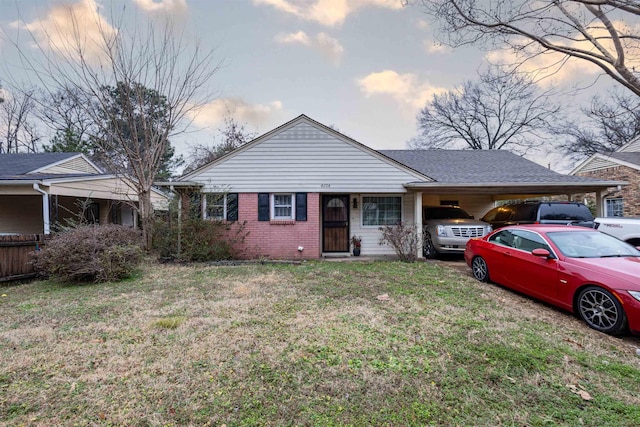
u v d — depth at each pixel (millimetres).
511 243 6055
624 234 7672
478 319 4484
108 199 13445
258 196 10250
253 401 2633
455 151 14031
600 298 4188
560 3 6652
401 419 2432
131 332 4039
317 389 2803
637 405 2588
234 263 9219
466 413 2502
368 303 5227
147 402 2629
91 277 7258
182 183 9750
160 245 9492
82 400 2660
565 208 8812
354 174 10320
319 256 10305
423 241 10305
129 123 10977
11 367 3182
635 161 14180
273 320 4422
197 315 4668
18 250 7227
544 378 2988
